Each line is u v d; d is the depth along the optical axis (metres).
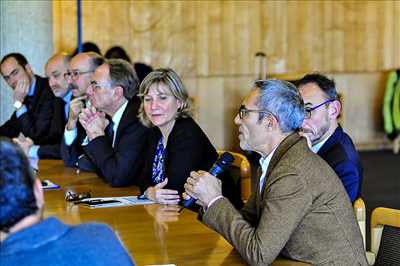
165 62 9.05
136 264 2.21
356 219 2.42
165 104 3.35
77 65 4.50
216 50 9.21
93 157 3.71
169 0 8.99
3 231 1.55
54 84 5.00
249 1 9.26
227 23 9.22
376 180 7.46
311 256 2.27
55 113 5.02
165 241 2.48
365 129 9.88
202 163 3.35
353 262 2.28
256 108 2.40
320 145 3.00
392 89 9.41
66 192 3.44
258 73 9.31
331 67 9.62
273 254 2.21
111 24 8.81
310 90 2.97
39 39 6.91
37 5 6.88
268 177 2.33
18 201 1.52
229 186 3.36
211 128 9.24
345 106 9.70
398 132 9.41
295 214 2.23
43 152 4.75
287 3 9.38
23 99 5.28
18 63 5.29
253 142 2.43
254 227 2.47
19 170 1.54
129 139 3.62
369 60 9.74
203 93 9.20
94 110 3.75
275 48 9.39
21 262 1.53
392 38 9.77
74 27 8.58
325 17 9.52
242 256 2.26
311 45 9.50
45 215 2.90
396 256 2.45
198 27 9.13
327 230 2.26
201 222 2.76
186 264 2.23
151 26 8.97
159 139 3.49
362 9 9.63
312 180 2.27
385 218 2.49
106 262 1.59
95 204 3.11
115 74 3.76
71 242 1.58
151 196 3.17
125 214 2.91
